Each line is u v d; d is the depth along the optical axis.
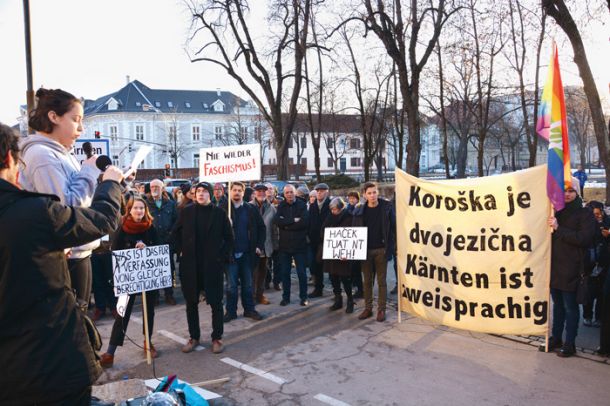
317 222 8.59
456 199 6.15
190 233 5.85
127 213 5.83
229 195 7.45
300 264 8.08
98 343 2.23
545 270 5.64
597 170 55.34
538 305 5.67
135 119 67.56
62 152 2.67
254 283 8.72
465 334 6.32
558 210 5.32
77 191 2.49
